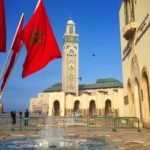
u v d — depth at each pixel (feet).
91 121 94.27
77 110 347.15
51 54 26.17
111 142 42.50
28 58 25.99
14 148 36.04
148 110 70.49
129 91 92.02
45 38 26.45
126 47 92.73
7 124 83.82
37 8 27.02
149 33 64.49
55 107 321.32
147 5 65.62
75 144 40.22
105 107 334.85
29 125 77.00
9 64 25.77
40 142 42.83
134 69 81.51
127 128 71.36
